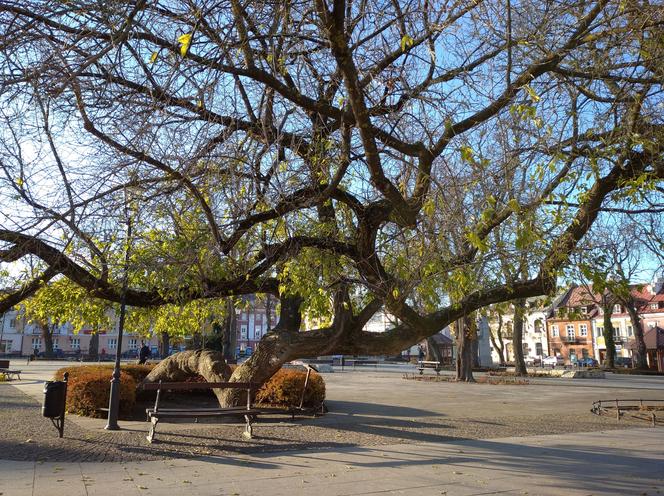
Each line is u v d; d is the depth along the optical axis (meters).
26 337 80.19
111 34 5.59
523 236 6.32
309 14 7.07
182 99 6.85
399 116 7.54
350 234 9.87
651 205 9.09
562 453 8.59
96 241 7.56
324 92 8.07
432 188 7.61
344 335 10.85
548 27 7.82
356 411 14.02
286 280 11.15
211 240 7.59
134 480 6.40
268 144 7.20
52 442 8.80
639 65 8.35
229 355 30.75
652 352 55.50
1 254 6.99
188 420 11.77
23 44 5.66
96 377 12.34
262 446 8.73
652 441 9.91
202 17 6.02
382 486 6.26
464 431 10.88
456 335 29.58
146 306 10.70
